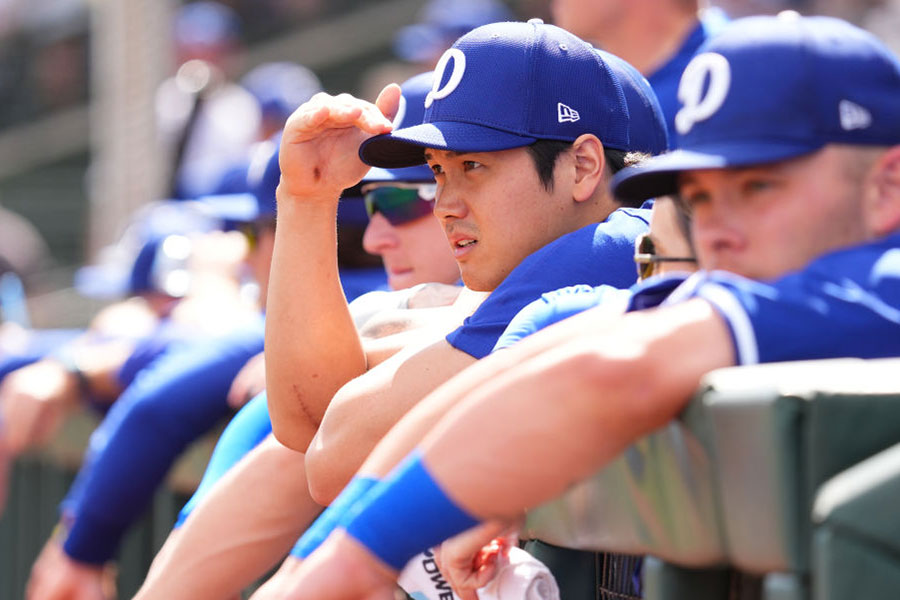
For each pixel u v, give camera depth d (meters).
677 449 5.01
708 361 4.92
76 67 52.12
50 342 19.78
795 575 4.57
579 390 4.83
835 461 4.53
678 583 5.22
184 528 9.38
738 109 5.35
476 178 7.49
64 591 13.95
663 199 6.52
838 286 5.14
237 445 9.96
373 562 5.11
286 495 9.16
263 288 13.19
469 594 6.95
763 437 4.56
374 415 7.22
